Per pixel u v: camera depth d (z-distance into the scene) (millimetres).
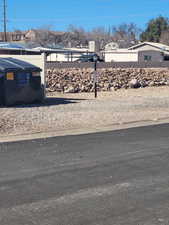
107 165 7730
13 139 10367
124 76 31906
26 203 5680
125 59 66500
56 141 10055
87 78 29250
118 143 9812
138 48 73125
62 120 13266
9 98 16781
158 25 118750
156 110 16016
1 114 14359
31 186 6430
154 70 36406
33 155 8516
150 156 8477
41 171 7285
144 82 30719
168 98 21062
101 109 16156
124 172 7254
